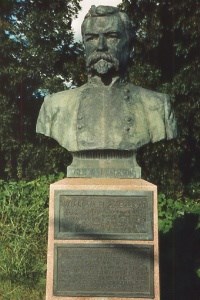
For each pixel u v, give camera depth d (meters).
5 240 8.27
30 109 16.83
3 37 16.44
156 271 5.03
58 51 16.73
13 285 7.43
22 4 16.98
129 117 5.28
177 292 7.60
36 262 8.02
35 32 16.22
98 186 5.10
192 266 7.86
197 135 12.50
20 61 16.41
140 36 12.95
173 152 12.66
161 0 12.46
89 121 5.29
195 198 12.83
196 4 11.96
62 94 5.53
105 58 5.23
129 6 12.95
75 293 5.05
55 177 9.66
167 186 12.92
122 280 5.04
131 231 5.08
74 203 5.11
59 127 5.38
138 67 12.80
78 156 5.29
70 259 5.08
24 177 15.80
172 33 12.52
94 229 5.09
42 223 8.66
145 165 13.02
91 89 5.43
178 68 12.68
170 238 8.18
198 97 12.20
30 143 16.06
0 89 16.52
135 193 5.08
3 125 16.31
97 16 5.31
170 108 5.39
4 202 8.88
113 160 5.25
